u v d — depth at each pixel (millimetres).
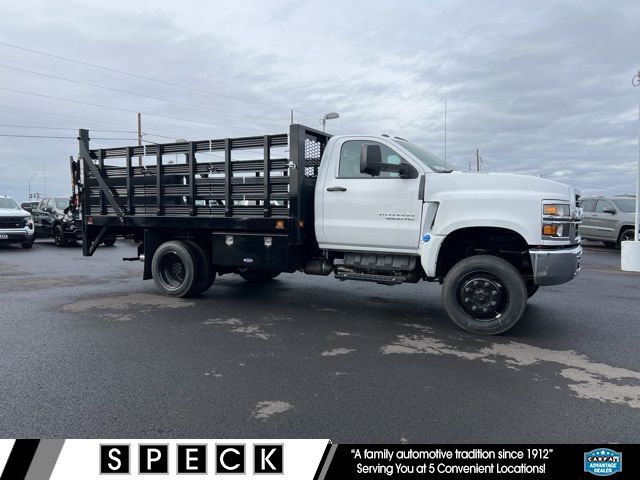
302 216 6934
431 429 3418
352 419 3555
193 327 6113
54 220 18141
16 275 10555
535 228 5648
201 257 7957
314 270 7258
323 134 7426
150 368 4586
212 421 3504
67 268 11828
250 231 7383
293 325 6266
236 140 7230
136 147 8305
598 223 17375
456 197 5965
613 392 4078
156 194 8180
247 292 8648
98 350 5113
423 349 5262
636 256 11883
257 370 4559
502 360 4906
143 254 9000
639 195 12203
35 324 6176
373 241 6586
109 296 8141
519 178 5938
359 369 4609
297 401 3857
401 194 6352
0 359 4801
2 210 16859
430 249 6125
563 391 4094
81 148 8961
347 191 6695
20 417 3539
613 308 7410
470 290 5910
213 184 7566
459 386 4195
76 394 3957
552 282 5672
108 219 8727
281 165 6938
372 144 6617
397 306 7516
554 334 5895
